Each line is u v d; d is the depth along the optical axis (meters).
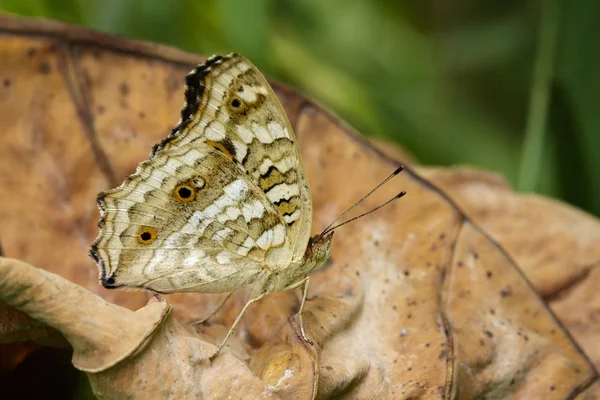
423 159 0.46
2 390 0.38
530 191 0.43
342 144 0.39
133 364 0.35
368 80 0.48
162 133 0.39
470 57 0.51
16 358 0.37
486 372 0.38
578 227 0.41
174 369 0.35
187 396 0.35
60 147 0.38
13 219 0.38
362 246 0.39
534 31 0.51
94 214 0.38
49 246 0.38
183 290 0.37
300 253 0.37
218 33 0.43
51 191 0.38
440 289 0.38
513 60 0.51
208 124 0.36
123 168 0.38
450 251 0.39
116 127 0.39
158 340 0.35
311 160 0.39
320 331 0.37
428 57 0.50
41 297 0.35
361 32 0.48
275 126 0.37
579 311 0.40
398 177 0.39
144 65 0.39
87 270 0.38
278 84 0.39
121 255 0.36
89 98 0.39
